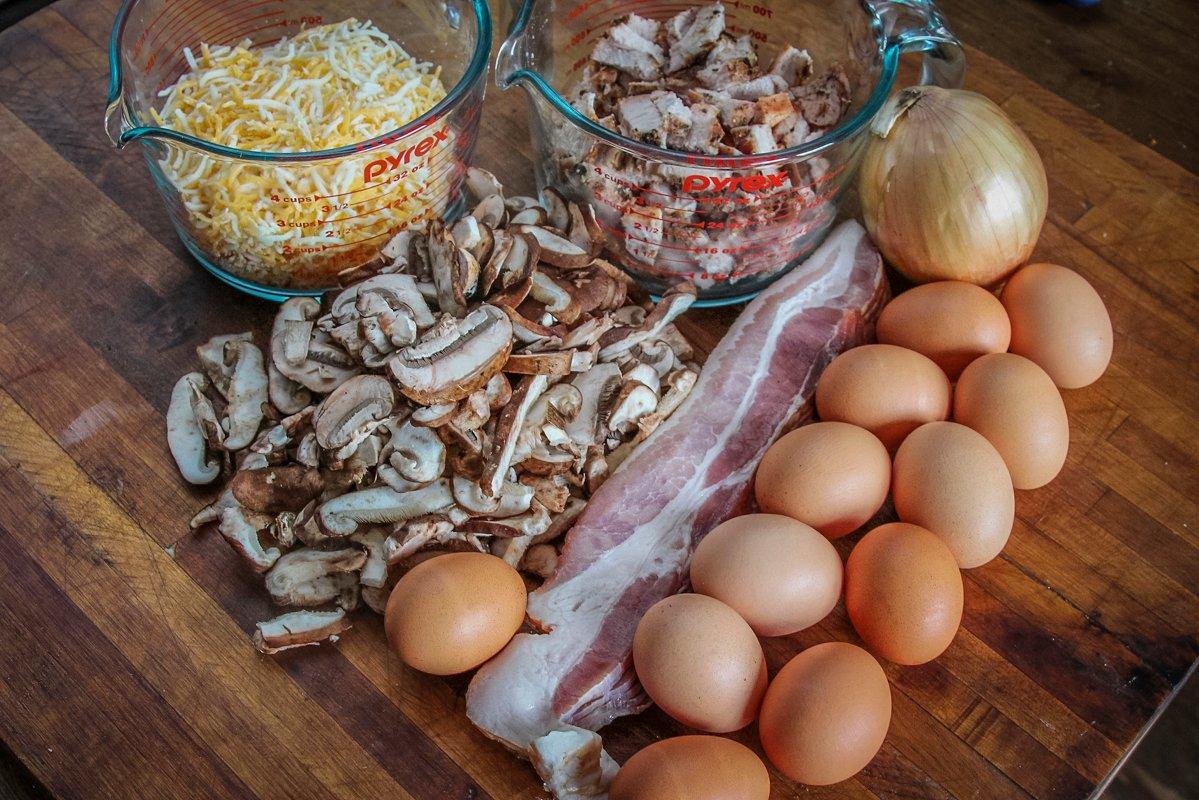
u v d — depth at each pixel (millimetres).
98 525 573
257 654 546
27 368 611
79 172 664
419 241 592
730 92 639
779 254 631
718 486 581
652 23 661
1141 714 539
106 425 598
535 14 611
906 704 540
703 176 582
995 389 556
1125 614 563
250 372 596
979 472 532
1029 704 541
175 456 581
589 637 537
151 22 619
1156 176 678
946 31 591
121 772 518
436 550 558
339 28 657
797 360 611
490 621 511
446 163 623
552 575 560
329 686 540
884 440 570
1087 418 612
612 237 631
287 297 634
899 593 510
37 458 588
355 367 578
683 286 606
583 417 585
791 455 541
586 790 505
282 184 588
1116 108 704
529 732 517
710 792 476
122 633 548
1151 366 626
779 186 588
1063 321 582
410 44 689
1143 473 598
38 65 692
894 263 635
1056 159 682
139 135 545
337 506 554
